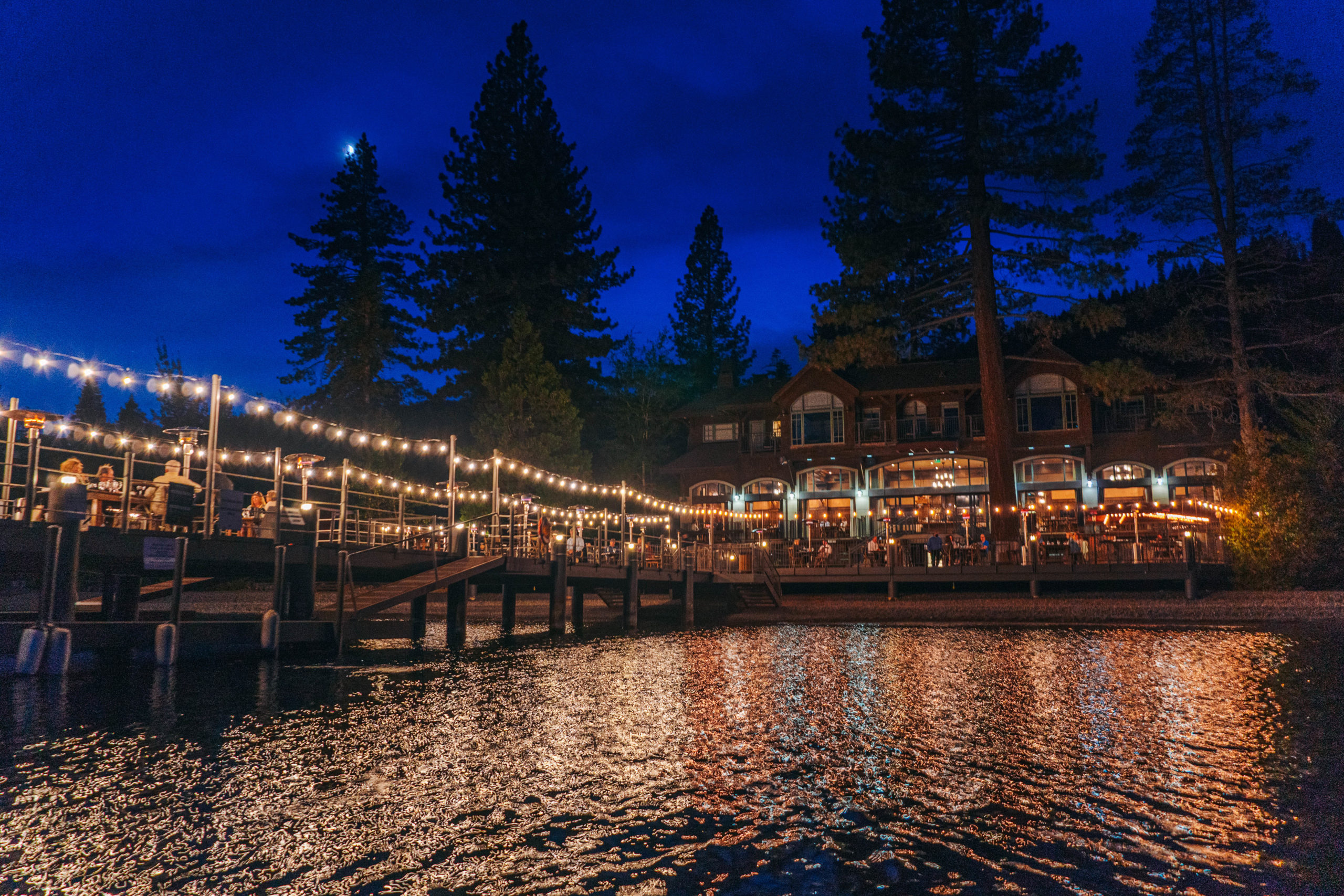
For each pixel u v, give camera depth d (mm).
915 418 46750
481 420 43969
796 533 46469
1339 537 33250
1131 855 7785
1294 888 7129
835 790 9531
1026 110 36781
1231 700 14789
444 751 11047
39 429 15695
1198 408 41656
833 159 39938
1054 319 39938
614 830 8281
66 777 9609
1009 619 30641
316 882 7051
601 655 21578
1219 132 38875
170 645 16594
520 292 52750
